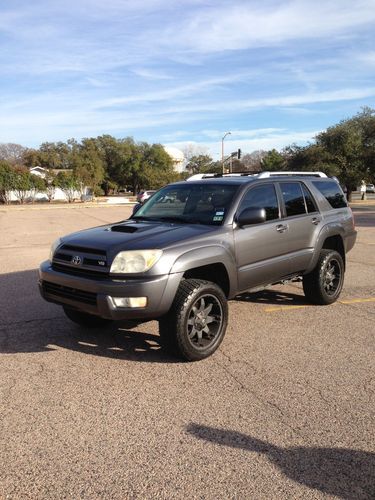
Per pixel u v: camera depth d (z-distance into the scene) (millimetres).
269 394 3912
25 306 6723
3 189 54344
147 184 79688
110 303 4191
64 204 50125
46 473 2895
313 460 3006
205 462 2992
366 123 39062
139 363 4559
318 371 4367
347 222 6973
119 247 4363
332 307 6527
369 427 3396
